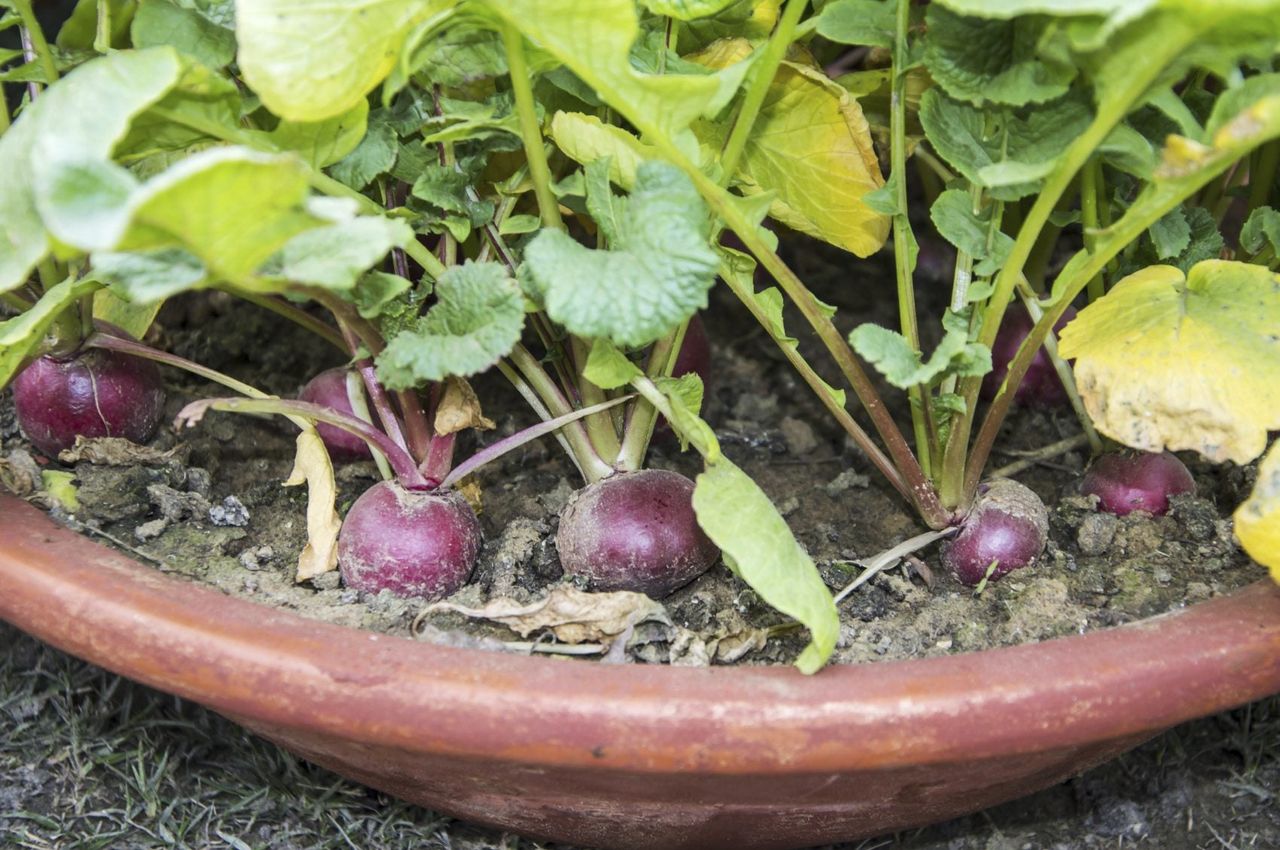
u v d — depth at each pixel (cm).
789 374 126
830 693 96
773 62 101
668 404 104
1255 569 106
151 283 94
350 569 105
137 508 109
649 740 95
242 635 97
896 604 107
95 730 112
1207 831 110
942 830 111
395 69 99
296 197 92
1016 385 106
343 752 101
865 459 119
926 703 96
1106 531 109
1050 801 112
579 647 102
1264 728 112
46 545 101
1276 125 93
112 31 112
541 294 102
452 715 96
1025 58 100
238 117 101
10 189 97
